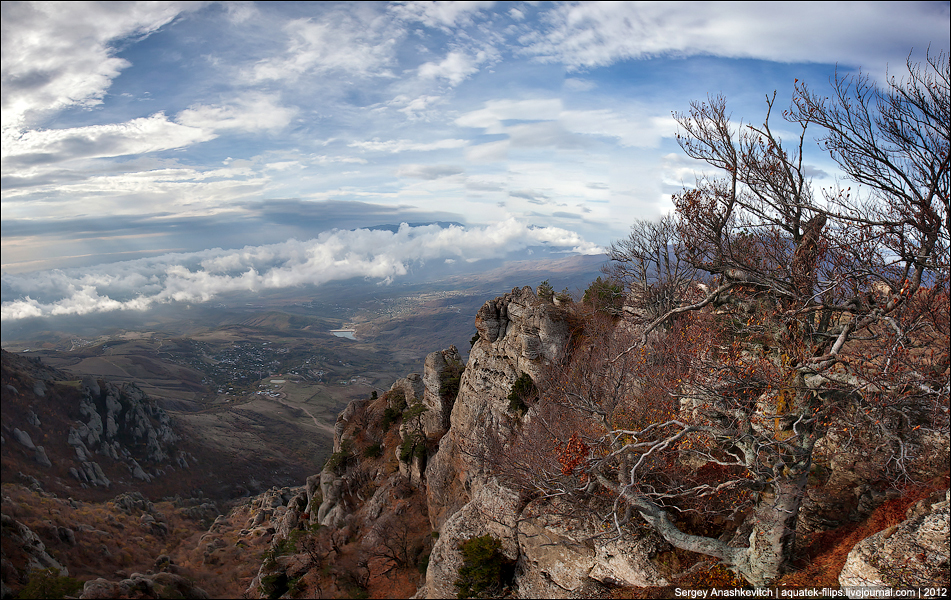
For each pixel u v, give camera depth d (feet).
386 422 281.13
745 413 75.66
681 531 86.17
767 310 77.82
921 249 60.75
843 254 66.80
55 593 300.61
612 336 148.77
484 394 179.93
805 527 87.04
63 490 618.44
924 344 62.34
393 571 186.50
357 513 236.63
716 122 74.69
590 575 98.84
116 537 469.16
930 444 75.87
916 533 66.54
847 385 67.82
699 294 106.32
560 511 106.11
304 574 215.92
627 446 75.87
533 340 165.89
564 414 126.93
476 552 114.62
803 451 71.77
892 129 66.33
